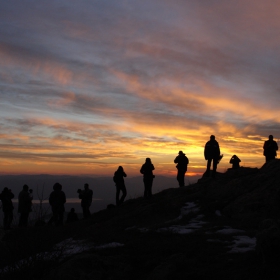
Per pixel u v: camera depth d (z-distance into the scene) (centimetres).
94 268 797
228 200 1577
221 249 898
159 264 815
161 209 1588
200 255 859
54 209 1527
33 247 899
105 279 773
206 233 1130
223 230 1169
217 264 786
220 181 1816
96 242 1098
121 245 1024
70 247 1049
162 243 1003
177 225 1315
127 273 796
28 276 841
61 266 805
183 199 1666
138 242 1037
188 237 1077
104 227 1416
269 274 685
